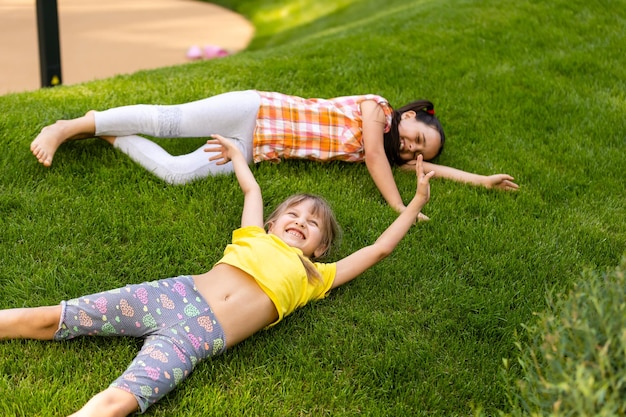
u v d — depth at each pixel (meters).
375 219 3.02
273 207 3.03
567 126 4.07
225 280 2.34
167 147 3.48
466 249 2.86
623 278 1.63
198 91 4.16
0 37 8.35
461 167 3.59
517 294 2.64
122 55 8.15
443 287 2.64
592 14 5.73
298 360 2.25
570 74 4.74
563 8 5.78
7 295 2.41
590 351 1.46
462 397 2.19
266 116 3.32
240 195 3.07
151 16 10.26
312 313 2.47
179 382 2.08
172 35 9.30
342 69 4.63
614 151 3.82
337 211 3.04
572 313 1.60
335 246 2.79
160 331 2.15
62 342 2.23
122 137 3.26
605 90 4.57
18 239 2.70
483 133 3.95
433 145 3.44
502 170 3.57
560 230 3.05
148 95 4.06
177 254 2.69
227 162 3.07
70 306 2.17
